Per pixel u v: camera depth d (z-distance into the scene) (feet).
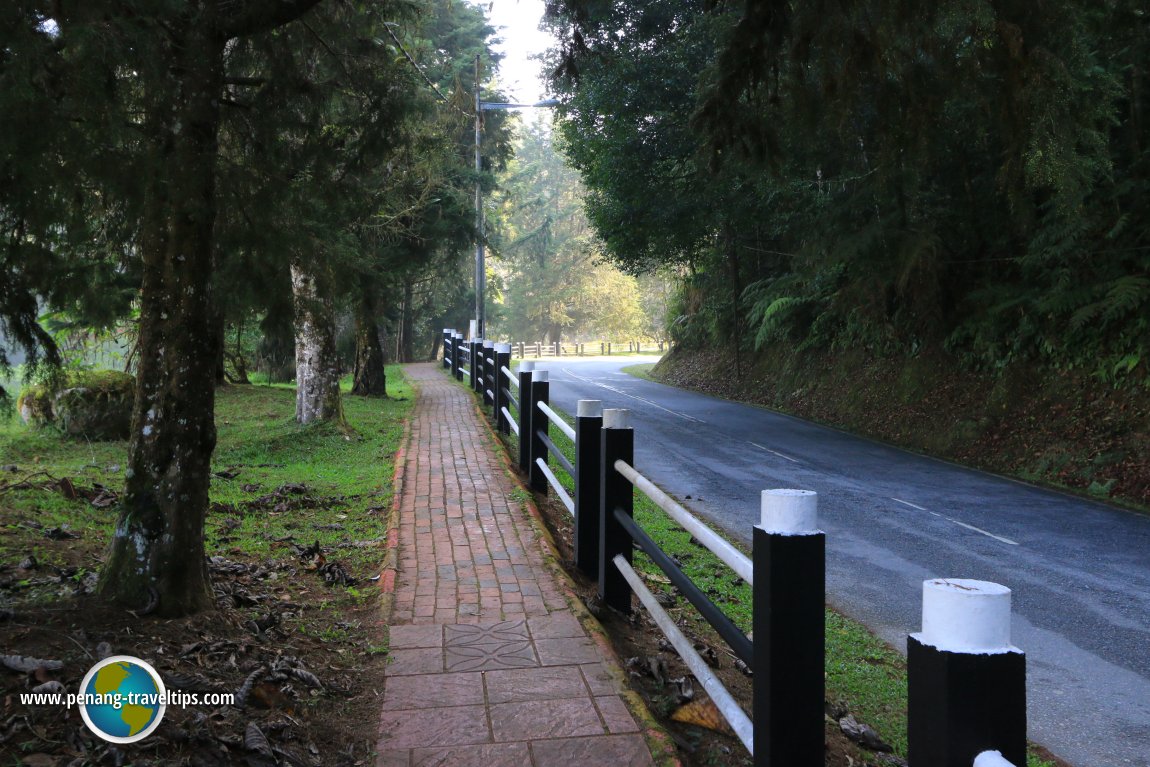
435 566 19.26
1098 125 37.65
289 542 21.39
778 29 20.30
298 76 18.54
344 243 20.92
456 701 12.24
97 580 14.08
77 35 11.20
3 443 35.70
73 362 38.11
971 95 21.63
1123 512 33.65
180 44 13.71
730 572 22.81
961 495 36.70
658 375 106.32
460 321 151.23
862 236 51.85
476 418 49.16
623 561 16.42
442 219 55.72
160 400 13.61
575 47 25.93
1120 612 21.47
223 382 63.77
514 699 12.32
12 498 22.30
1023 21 20.43
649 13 57.26
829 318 72.28
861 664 17.34
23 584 14.29
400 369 102.73
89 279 15.44
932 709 4.99
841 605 21.75
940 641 4.99
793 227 62.39
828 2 19.49
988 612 4.91
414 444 38.75
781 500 8.08
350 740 11.14
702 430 57.06
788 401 72.84
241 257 16.97
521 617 15.87
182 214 13.44
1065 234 44.19
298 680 12.37
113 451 35.40
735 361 87.30
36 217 12.81
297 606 16.26
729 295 92.73
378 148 19.95
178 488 13.52
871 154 40.34
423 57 32.40
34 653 11.00
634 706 12.09
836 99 20.97
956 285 56.80
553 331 232.94
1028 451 44.42
